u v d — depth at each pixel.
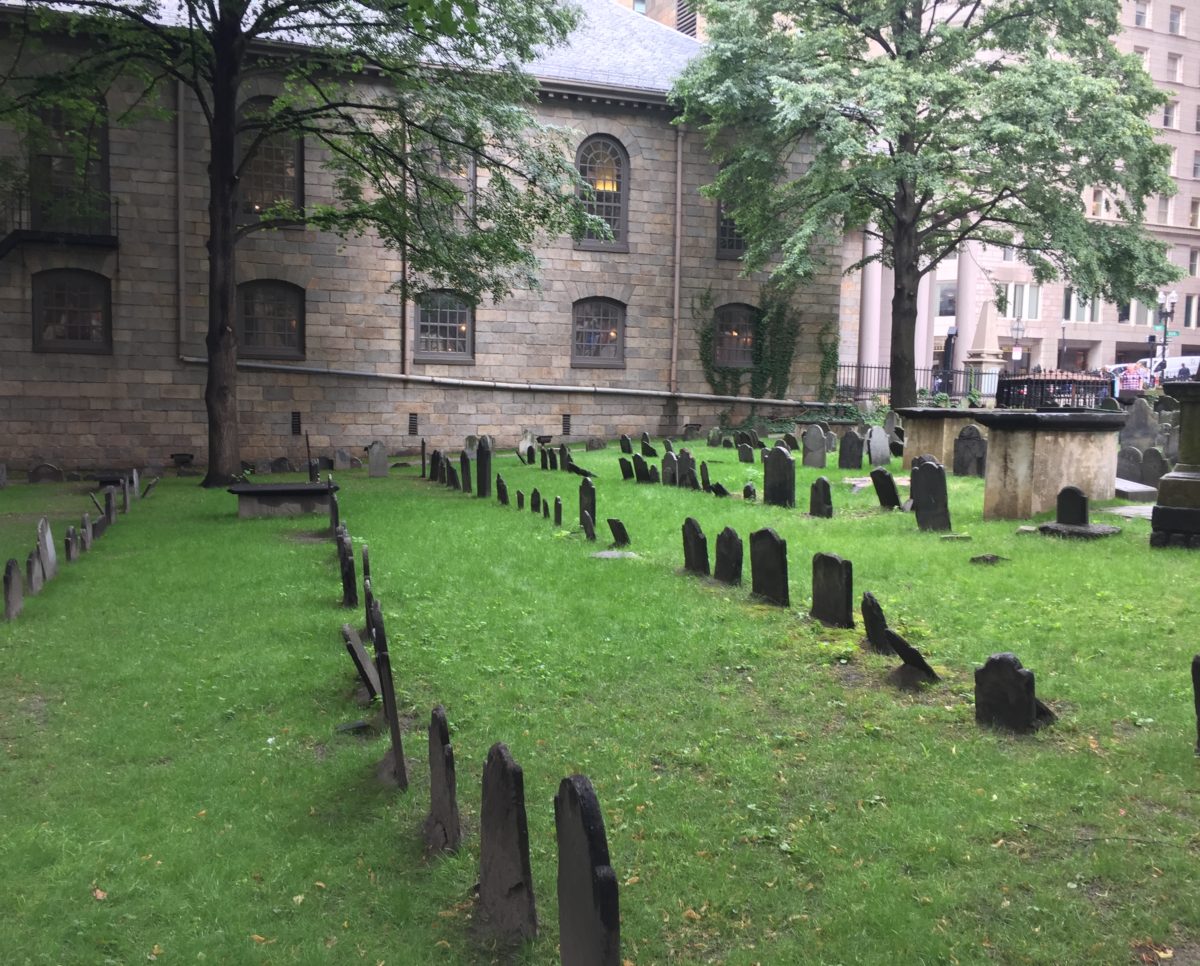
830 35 29.16
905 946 4.13
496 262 24.78
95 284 28.08
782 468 16.38
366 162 25.08
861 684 7.48
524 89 24.39
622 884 4.74
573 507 17.19
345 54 22.73
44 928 4.49
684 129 33.97
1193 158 64.88
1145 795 5.39
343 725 6.99
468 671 8.02
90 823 5.54
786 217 31.67
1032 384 29.73
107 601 10.70
